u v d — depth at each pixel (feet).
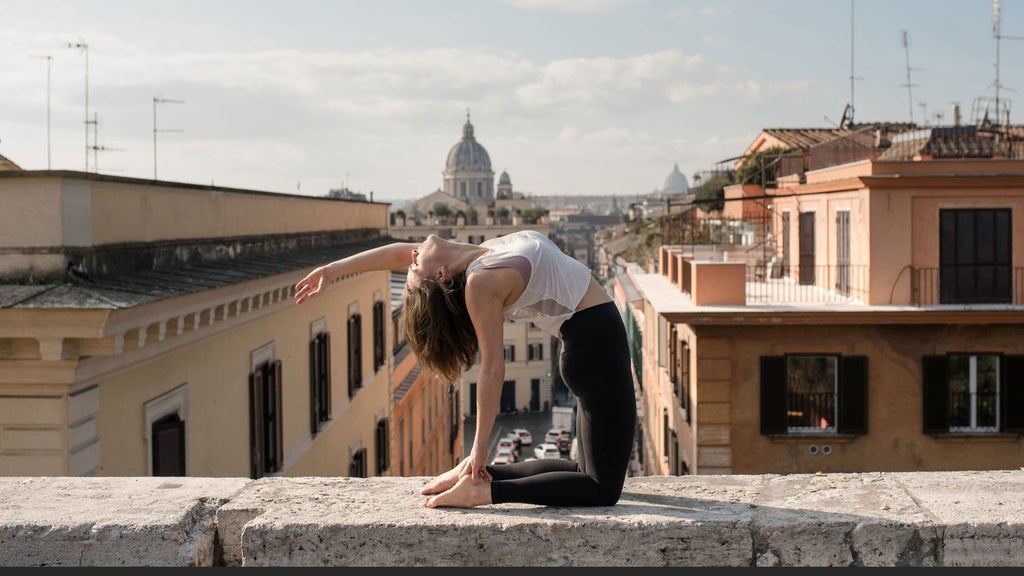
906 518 10.78
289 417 57.57
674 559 10.75
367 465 83.76
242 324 47.57
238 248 50.70
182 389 39.65
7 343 30.01
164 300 33.58
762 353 71.67
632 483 12.67
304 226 67.82
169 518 11.05
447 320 11.65
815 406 71.92
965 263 72.23
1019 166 72.33
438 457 140.05
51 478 12.78
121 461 34.12
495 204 607.78
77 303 29.48
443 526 10.71
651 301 78.64
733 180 152.76
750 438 71.87
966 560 10.65
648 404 132.57
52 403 30.42
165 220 41.16
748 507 11.32
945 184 71.51
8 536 10.91
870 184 71.97
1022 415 70.44
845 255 78.74
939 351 70.95
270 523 10.82
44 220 31.73
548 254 11.71
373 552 10.76
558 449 227.40
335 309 71.56
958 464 71.05
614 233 390.63
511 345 335.88
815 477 12.74
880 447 71.36
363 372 82.84
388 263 12.72
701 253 104.27
